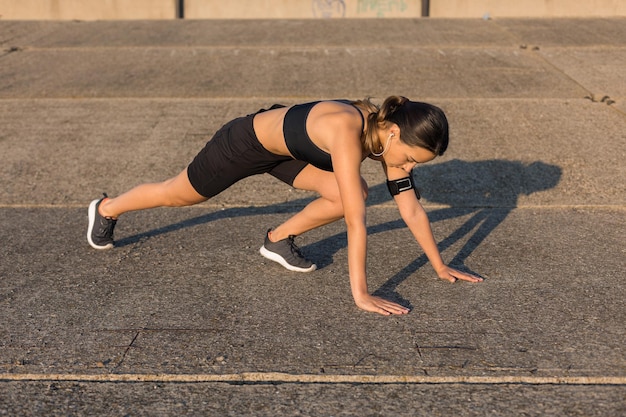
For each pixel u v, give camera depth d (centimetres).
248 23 1046
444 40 898
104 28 1020
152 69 770
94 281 337
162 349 273
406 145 267
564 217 418
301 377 253
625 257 357
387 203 445
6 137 570
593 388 244
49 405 239
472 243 380
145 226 410
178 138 563
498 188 468
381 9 1278
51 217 427
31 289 329
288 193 464
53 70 773
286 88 692
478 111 618
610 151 525
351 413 233
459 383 249
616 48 845
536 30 963
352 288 289
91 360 266
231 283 333
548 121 590
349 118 272
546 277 334
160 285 332
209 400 241
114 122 601
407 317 296
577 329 284
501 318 294
